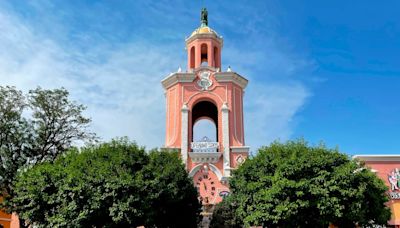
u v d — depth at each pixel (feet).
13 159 127.24
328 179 98.27
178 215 109.60
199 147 140.26
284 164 99.45
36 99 131.75
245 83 153.89
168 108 149.59
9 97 128.06
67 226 89.97
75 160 100.89
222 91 148.36
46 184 94.38
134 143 109.09
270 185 99.60
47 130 132.26
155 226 105.70
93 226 94.32
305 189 95.35
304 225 98.22
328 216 96.53
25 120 130.00
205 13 170.30
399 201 136.15
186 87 148.36
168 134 144.97
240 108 149.48
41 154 130.93
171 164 108.27
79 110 137.59
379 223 109.19
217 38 161.89
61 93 135.44
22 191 99.86
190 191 111.65
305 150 106.01
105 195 90.17
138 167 102.83
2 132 126.00
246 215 101.55
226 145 139.54
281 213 93.56
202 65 151.94
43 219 95.71
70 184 91.40
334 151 105.81
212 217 117.50
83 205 90.27
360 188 98.27
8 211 125.59
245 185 104.27
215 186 134.51
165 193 101.09
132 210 90.48
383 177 139.13
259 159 107.14
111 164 97.19
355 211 96.84
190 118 144.46
